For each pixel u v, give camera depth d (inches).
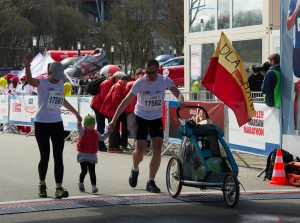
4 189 637.9
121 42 3720.5
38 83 572.7
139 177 725.9
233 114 814.5
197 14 1273.4
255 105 774.5
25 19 3895.2
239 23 1148.5
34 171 771.4
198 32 1267.2
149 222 485.7
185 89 1316.4
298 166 666.2
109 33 4072.3
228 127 826.2
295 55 708.7
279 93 735.1
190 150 577.6
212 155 574.9
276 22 1069.1
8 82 1530.5
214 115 845.2
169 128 930.7
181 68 2103.8
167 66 2192.4
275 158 692.1
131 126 971.3
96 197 593.3
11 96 1349.7
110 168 804.0
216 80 708.0
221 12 1197.7
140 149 615.2
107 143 1110.4
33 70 1587.1
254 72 918.4
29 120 1289.4
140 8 3651.6
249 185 671.8
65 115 1155.3
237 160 875.4
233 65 711.1
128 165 834.2
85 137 611.5
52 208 539.8
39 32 4291.3
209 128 581.9
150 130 612.4
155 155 612.4
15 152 977.5
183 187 655.1
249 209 539.5
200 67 1264.8
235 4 1156.5
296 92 710.5
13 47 3946.9
